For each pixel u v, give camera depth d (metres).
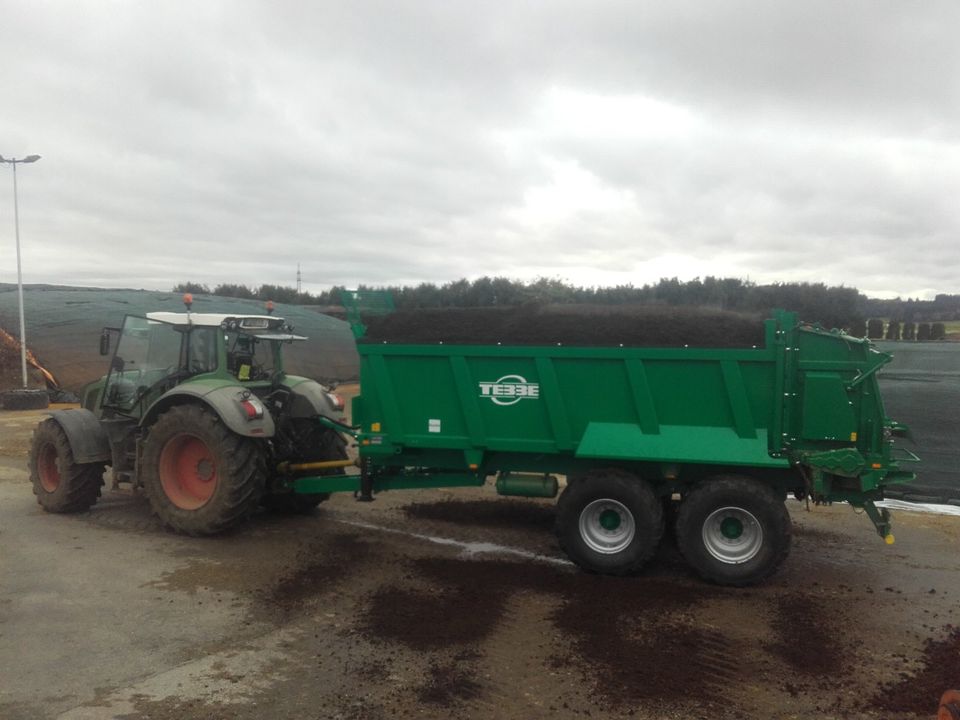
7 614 5.19
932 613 5.43
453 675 4.32
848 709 4.00
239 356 7.93
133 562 6.38
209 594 5.61
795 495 6.40
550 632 4.97
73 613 5.21
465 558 6.67
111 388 8.01
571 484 6.29
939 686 4.24
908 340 29.52
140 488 8.48
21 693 4.05
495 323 6.57
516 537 7.42
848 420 5.80
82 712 3.85
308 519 8.04
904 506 8.98
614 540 6.22
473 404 6.56
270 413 7.61
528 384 6.43
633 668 4.44
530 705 3.99
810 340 5.87
